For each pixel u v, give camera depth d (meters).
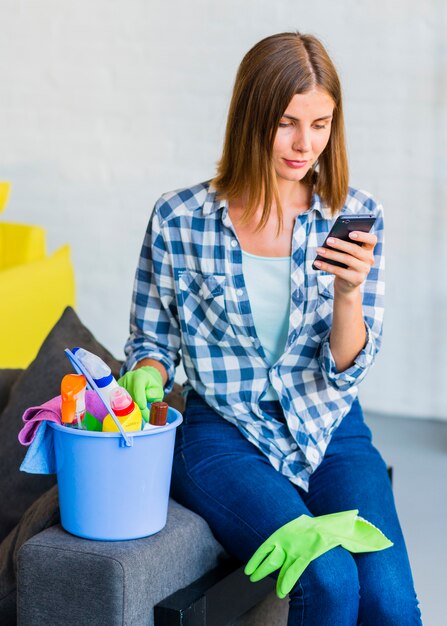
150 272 1.90
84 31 4.36
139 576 1.47
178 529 1.60
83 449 1.49
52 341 2.04
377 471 1.80
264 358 1.82
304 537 1.56
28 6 4.42
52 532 1.56
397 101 3.92
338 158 1.80
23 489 1.91
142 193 4.39
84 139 4.44
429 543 2.94
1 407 2.09
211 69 4.19
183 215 1.83
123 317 4.52
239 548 1.66
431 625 2.44
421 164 3.94
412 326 4.07
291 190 1.82
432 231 3.97
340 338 1.74
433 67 3.86
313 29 3.99
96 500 1.51
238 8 4.09
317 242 1.81
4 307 3.27
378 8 3.88
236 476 1.71
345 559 1.56
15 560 1.64
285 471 1.78
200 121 4.25
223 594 1.61
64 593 1.49
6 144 4.57
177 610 1.49
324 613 1.51
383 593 1.56
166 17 4.22
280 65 1.67
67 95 4.43
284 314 1.81
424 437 3.91
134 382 1.64
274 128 1.70
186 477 1.75
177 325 1.92
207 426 1.83
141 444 1.50
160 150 4.33
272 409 1.83
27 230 3.77
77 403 1.50
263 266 1.80
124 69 4.32
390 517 1.70
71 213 4.52
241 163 1.76
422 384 4.11
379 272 1.88
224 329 1.81
